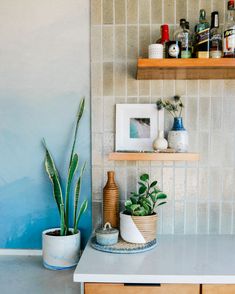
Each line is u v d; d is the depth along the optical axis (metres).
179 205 1.79
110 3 1.75
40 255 1.82
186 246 1.60
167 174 1.79
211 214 1.79
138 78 1.75
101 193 1.80
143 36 1.75
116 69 1.77
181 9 1.74
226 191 1.78
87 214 1.80
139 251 1.50
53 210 1.82
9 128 1.81
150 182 1.79
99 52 1.77
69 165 1.74
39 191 1.82
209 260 1.42
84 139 1.80
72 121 1.80
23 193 1.82
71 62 1.78
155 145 1.66
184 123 1.77
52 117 1.80
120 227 1.64
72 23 1.77
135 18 1.75
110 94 1.78
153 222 1.59
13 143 1.81
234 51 1.55
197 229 1.79
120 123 1.77
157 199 1.70
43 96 1.80
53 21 1.78
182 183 1.78
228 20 1.72
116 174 1.79
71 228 1.79
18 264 1.72
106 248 1.51
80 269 1.31
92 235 1.74
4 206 1.82
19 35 1.79
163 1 1.74
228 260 1.42
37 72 1.80
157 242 1.65
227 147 1.77
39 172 1.82
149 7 1.75
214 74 1.66
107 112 1.78
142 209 1.59
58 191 1.71
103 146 1.79
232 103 1.76
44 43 1.79
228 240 1.69
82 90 1.79
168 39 1.60
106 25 1.76
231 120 1.76
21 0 1.78
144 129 1.76
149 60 1.48
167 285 1.29
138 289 1.30
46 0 1.78
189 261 1.41
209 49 1.57
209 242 1.66
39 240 1.83
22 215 1.82
